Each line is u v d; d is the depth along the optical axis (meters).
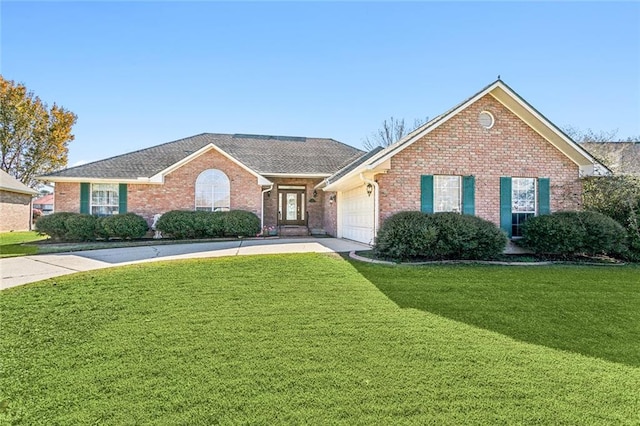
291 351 4.50
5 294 6.81
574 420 3.14
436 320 5.63
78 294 6.84
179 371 4.00
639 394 3.54
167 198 18.08
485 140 12.58
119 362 4.24
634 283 8.11
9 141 31.67
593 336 5.11
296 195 21.77
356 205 15.43
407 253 10.16
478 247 10.38
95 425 3.08
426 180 12.20
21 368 4.12
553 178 12.92
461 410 3.27
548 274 8.88
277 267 8.96
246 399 3.44
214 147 18.22
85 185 17.80
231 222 17.14
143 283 7.56
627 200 11.63
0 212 24.25
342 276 8.19
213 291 7.04
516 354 4.45
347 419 3.13
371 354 4.42
